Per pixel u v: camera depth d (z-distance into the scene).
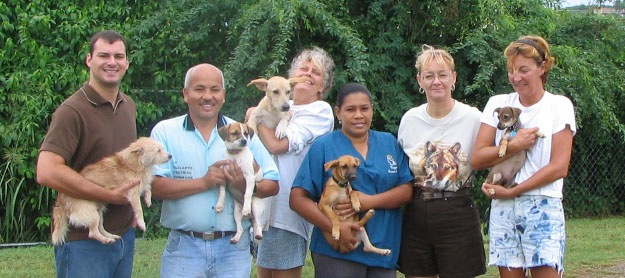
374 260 4.33
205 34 9.21
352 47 9.02
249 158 4.14
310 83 4.94
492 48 9.66
